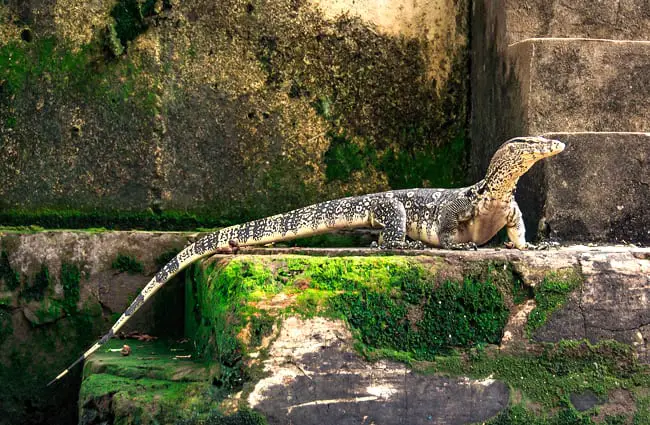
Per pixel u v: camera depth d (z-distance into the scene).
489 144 7.93
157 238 7.39
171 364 5.96
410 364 5.46
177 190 7.82
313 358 5.35
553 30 7.55
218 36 7.93
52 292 7.24
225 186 7.91
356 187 8.16
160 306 7.43
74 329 7.28
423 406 5.44
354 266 5.52
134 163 7.77
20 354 7.21
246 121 7.95
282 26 8.05
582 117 7.17
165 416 5.21
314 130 8.09
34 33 7.66
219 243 6.89
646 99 7.25
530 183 7.15
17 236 7.19
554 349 5.59
